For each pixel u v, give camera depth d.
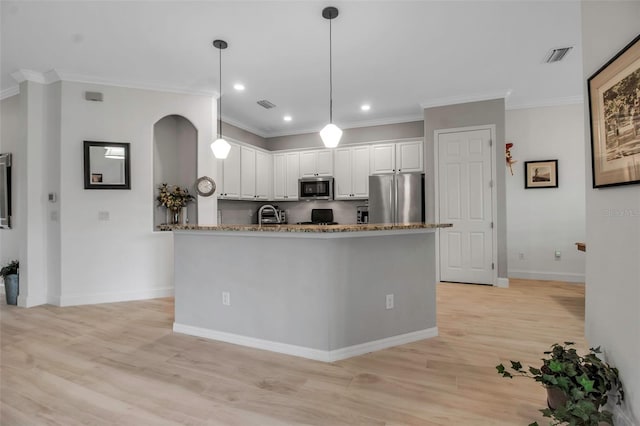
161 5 2.49
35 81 3.68
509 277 5.05
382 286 2.54
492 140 4.48
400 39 3.03
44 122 3.74
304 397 1.85
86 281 3.72
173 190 4.16
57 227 3.66
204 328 2.78
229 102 4.71
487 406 1.75
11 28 2.79
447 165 4.73
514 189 5.01
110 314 3.36
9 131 4.05
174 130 4.41
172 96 4.10
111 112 3.81
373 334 2.50
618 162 1.51
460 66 3.62
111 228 3.82
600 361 1.57
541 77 3.95
